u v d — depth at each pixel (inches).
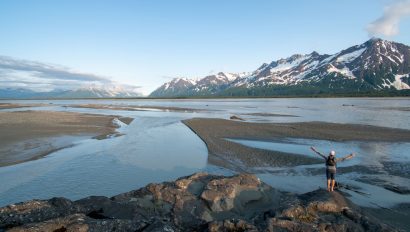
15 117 2778.1
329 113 3560.5
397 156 1266.0
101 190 878.4
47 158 1241.4
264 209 639.8
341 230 528.1
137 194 664.4
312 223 543.5
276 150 1403.8
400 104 5442.9
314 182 938.1
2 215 526.0
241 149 1416.1
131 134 1920.5
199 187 685.9
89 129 2071.9
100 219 513.7
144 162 1194.0
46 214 545.0
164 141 1668.3
